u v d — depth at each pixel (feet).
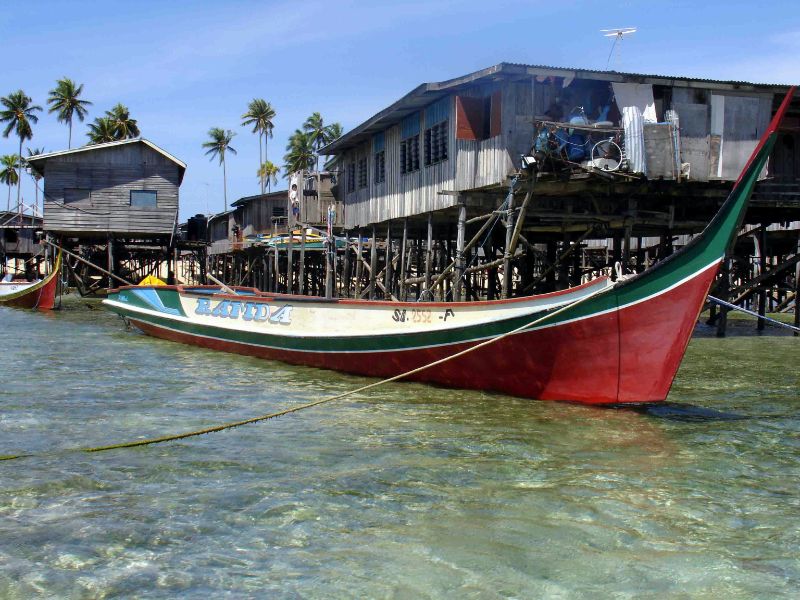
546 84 51.13
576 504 20.02
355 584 15.47
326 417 29.76
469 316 33.06
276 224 129.39
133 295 61.21
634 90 51.52
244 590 15.16
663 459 24.12
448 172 57.06
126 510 19.33
